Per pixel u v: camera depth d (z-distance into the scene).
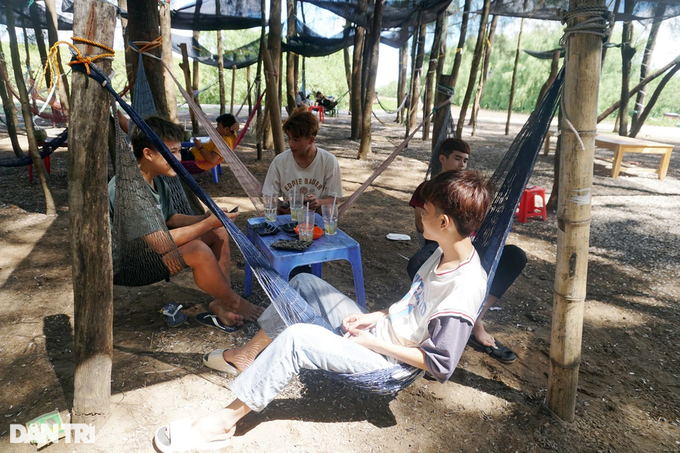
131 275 2.17
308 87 25.31
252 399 1.62
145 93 3.64
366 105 8.12
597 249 4.17
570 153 1.70
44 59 7.73
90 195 1.62
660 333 2.72
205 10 8.50
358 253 2.56
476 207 1.45
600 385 2.21
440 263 1.61
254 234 2.70
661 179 7.37
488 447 1.80
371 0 8.30
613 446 1.83
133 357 2.25
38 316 2.60
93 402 1.80
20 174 5.87
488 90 23.52
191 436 1.69
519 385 2.19
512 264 2.31
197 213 4.34
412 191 6.20
